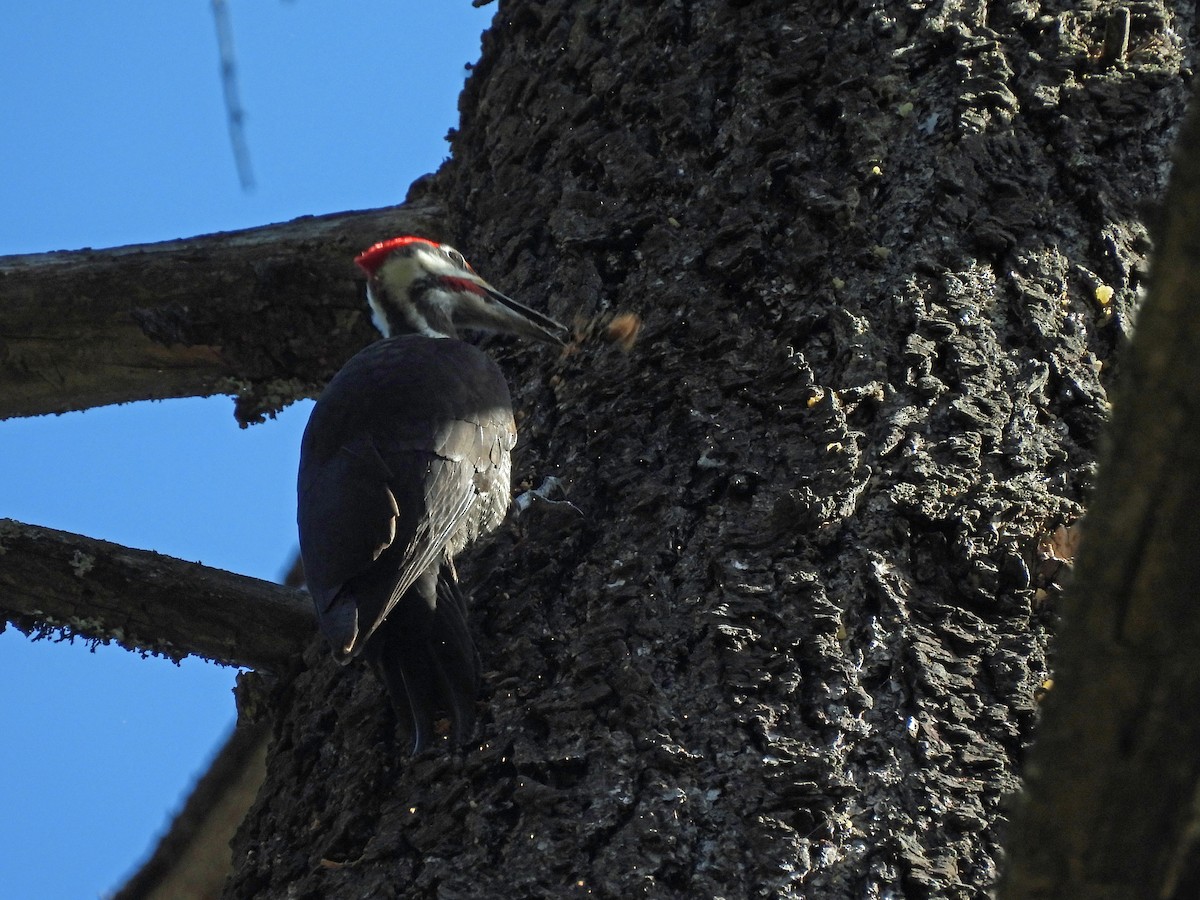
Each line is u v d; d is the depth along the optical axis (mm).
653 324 7449
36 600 8398
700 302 7410
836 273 7297
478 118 9227
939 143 7562
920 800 5938
